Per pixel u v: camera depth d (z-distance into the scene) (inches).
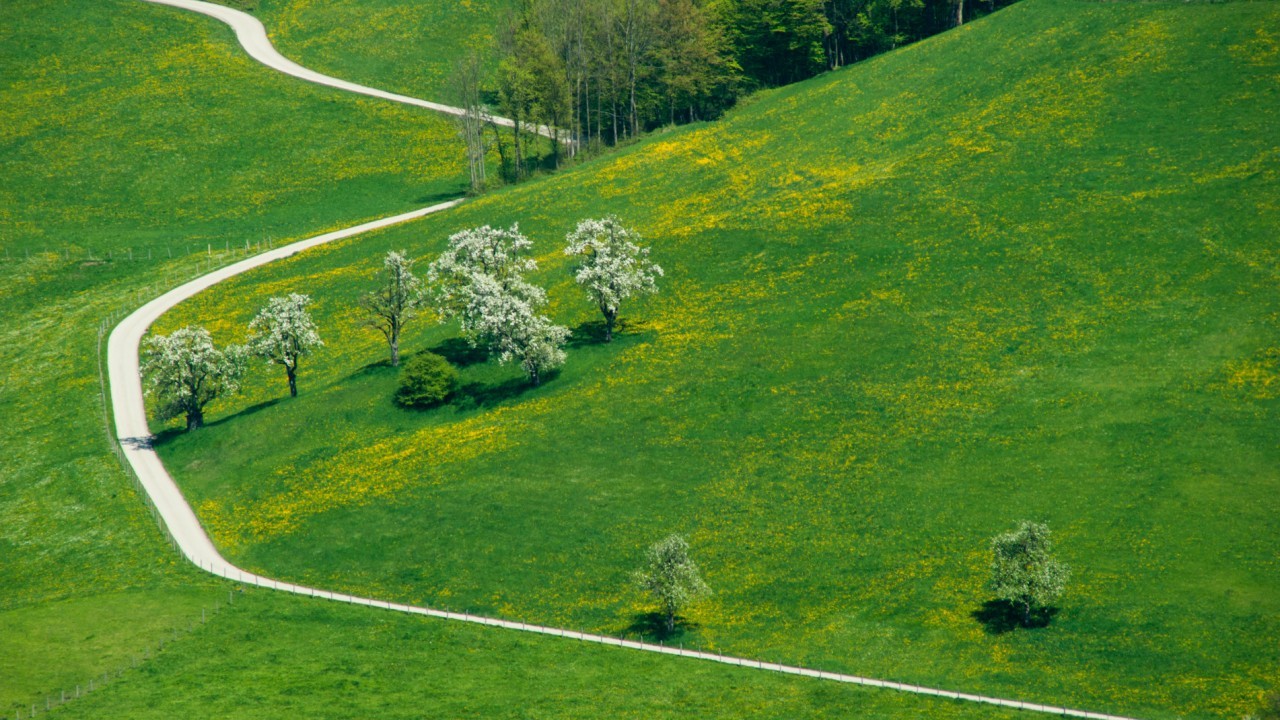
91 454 3858.3
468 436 3526.1
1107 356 3351.4
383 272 4092.0
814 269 4163.4
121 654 2568.9
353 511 3221.0
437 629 2674.7
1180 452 2891.2
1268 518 2618.1
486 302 3821.4
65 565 3159.5
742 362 3668.8
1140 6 5369.1
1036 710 2177.7
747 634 2566.4
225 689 2386.8
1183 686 2190.0
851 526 2866.6
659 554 2600.9
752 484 3093.0
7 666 2504.9
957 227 4215.1
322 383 4124.0
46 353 4771.2
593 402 3599.9
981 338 3570.4
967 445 3100.4
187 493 3538.4
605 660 2504.9
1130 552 2591.0
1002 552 2481.5
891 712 2201.0
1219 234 3784.5
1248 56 4712.1
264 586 2928.2
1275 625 2304.4
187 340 3996.1
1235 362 3196.4
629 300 4229.8
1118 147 4421.8
